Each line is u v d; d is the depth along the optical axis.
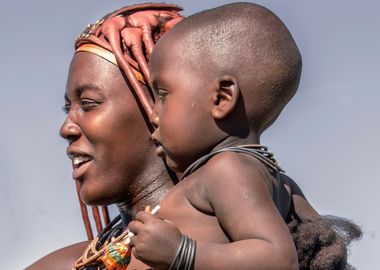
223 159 4.81
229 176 4.75
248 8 5.11
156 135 5.11
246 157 4.86
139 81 5.79
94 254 5.67
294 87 5.12
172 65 5.01
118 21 5.92
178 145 4.98
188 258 4.53
